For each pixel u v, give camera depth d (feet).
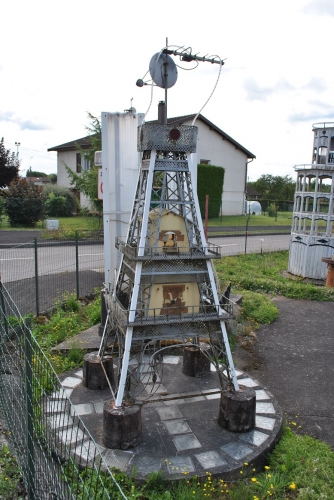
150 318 16.10
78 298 34.19
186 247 16.65
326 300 39.70
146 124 15.97
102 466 14.08
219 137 110.73
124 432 15.23
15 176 95.30
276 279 47.70
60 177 120.16
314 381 23.11
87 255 54.54
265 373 24.00
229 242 74.54
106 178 26.18
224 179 114.93
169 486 13.83
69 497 10.31
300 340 29.27
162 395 19.26
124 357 15.70
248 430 16.69
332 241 47.50
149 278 16.81
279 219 118.52
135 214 17.76
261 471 15.43
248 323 31.45
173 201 16.65
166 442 15.90
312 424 18.81
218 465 14.65
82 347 24.20
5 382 15.33
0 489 13.10
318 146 47.75
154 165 16.34
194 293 17.34
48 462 12.48
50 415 14.88
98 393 19.51
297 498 13.57
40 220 86.33
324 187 55.42
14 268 45.14
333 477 14.57
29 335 11.58
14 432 14.24
